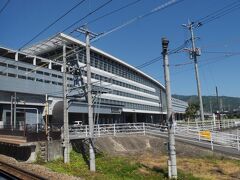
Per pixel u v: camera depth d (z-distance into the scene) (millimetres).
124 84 77812
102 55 66312
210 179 19047
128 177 20250
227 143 31141
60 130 29281
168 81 20453
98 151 29359
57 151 27703
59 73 58594
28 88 51375
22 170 16812
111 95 69312
